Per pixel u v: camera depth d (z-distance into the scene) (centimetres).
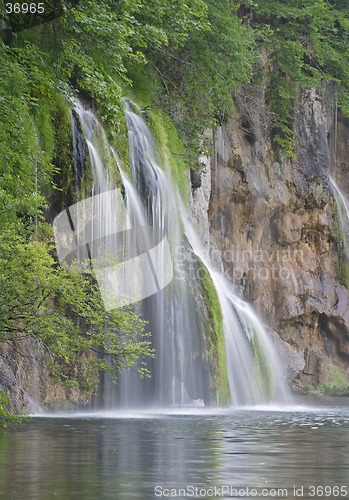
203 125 5772
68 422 3375
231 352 5509
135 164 4956
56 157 4231
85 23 3997
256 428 3195
